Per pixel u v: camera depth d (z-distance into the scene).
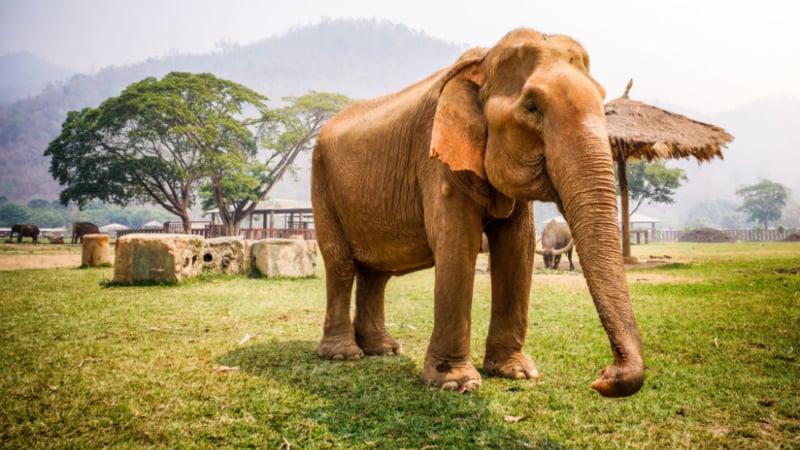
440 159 3.45
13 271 13.67
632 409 3.38
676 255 23.52
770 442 2.87
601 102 3.01
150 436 3.04
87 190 42.25
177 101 41.44
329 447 2.88
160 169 41.94
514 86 3.32
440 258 3.86
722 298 8.05
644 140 14.05
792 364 4.34
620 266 2.55
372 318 5.29
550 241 16.08
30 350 5.12
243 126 48.78
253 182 44.81
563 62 3.15
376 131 4.66
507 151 3.27
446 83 3.71
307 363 4.70
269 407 3.50
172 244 10.57
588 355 4.82
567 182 2.77
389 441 2.93
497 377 4.18
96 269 14.39
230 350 5.18
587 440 2.92
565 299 8.65
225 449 2.87
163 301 8.39
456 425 3.14
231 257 12.45
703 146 13.95
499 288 4.25
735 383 3.84
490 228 4.27
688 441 2.89
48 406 3.54
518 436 2.97
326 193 5.23
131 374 4.30
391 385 3.96
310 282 11.53
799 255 21.39
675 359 4.59
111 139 43.91
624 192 17.70
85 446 2.91
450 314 3.89
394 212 4.46
